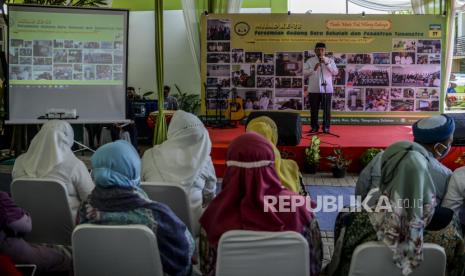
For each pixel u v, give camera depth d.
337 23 8.23
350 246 1.92
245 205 1.78
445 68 8.24
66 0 6.42
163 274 1.97
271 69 8.30
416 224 1.77
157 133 6.03
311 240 1.89
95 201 1.96
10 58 5.11
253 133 1.88
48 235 2.74
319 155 6.00
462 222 2.36
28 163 2.81
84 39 5.21
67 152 2.83
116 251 1.88
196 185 2.86
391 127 8.09
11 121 5.12
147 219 1.92
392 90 8.31
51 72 5.17
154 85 10.30
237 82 8.33
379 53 8.27
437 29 8.18
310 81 7.05
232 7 8.27
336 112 8.38
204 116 8.35
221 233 1.79
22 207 2.68
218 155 6.17
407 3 9.02
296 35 8.24
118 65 5.28
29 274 1.87
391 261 1.78
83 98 5.24
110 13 5.23
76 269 1.94
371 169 2.82
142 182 2.68
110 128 7.02
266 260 1.75
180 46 10.20
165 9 10.16
